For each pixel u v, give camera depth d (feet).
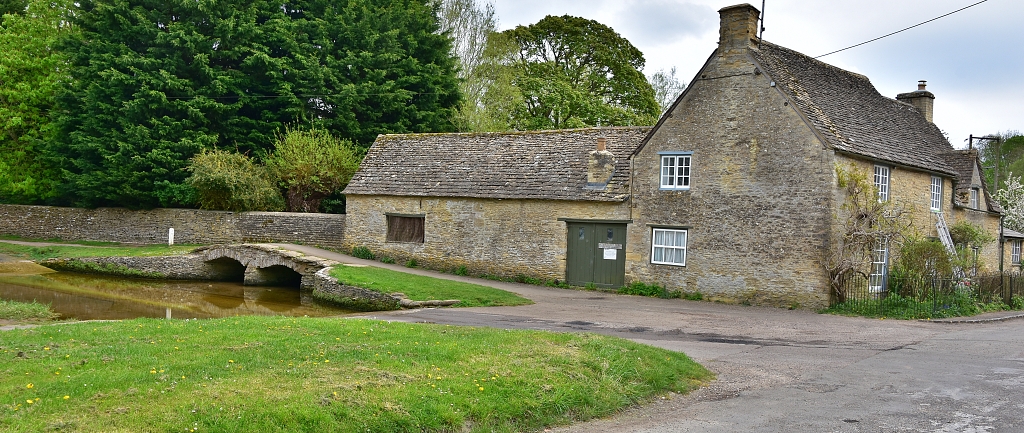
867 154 72.18
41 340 37.14
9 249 115.34
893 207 77.41
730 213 74.69
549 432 29.25
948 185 90.38
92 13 126.72
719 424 30.07
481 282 85.76
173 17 127.65
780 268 71.36
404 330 43.80
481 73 154.10
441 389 30.09
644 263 80.64
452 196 94.12
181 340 37.86
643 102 166.40
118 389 27.32
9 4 150.82
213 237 116.37
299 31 134.21
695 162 77.25
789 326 57.62
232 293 89.04
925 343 49.90
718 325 57.57
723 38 75.66
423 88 140.05
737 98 74.54
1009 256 115.34
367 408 27.20
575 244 86.02
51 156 128.16
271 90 130.62
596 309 65.98
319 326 44.27
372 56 135.03
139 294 85.81
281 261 93.45
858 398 34.17
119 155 119.55
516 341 40.42
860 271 69.36
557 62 167.22
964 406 32.42
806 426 29.60
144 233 122.21
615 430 29.43
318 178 119.85
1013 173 193.98
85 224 127.54
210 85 123.95
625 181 84.74
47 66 135.33
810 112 70.85
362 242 102.17
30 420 23.52
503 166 95.30
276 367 31.78
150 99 119.85
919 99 106.52
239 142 129.49
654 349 41.88
